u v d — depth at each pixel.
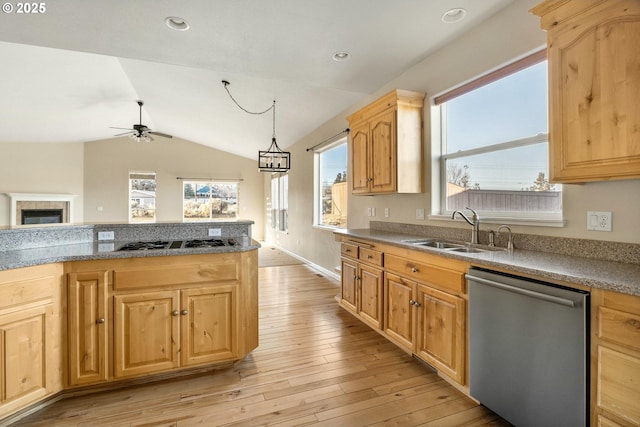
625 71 1.35
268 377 2.13
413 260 2.28
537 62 2.02
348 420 1.71
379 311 2.68
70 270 1.85
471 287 1.79
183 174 9.41
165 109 6.50
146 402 1.86
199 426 1.66
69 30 2.25
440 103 2.77
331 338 2.75
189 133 8.47
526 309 1.49
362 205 4.05
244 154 9.57
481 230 2.35
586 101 1.48
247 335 2.29
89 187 8.52
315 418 1.72
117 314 1.93
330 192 5.41
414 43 2.56
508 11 2.13
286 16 2.12
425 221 2.91
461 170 2.65
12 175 7.62
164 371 2.04
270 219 9.48
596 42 1.44
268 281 4.76
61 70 4.21
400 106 2.80
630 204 1.57
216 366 2.25
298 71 3.03
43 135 7.25
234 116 5.87
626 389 1.15
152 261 1.99
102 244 2.30
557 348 1.36
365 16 2.14
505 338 1.59
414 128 2.86
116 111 6.48
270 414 1.76
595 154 1.45
